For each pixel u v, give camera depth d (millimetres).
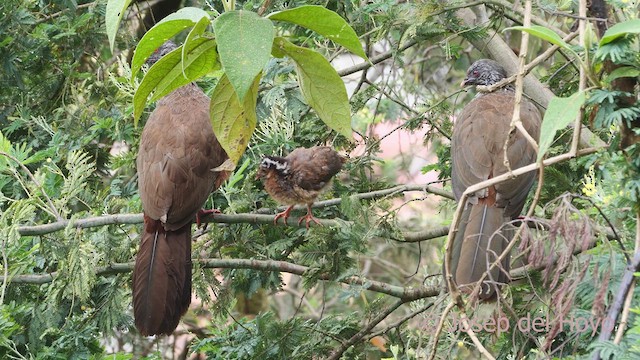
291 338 11250
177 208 10305
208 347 11227
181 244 10289
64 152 12531
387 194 10984
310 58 6477
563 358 7285
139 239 11398
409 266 17688
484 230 9117
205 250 11797
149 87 6633
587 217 6293
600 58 6531
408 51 16531
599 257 6676
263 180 10625
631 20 6277
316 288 15898
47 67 13305
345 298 10664
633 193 6504
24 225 11062
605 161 6879
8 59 12461
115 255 10891
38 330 10570
